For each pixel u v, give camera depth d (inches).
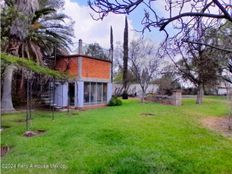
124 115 639.1
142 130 430.3
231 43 185.8
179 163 266.5
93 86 900.6
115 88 1450.5
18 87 858.1
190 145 343.3
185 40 146.7
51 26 839.7
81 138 366.0
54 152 303.6
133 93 1520.7
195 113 761.0
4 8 634.2
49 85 842.8
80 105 822.5
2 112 698.2
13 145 345.7
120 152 293.1
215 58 225.0
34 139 371.6
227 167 261.1
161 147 321.4
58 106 813.9
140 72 1184.8
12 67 531.5
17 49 724.0
